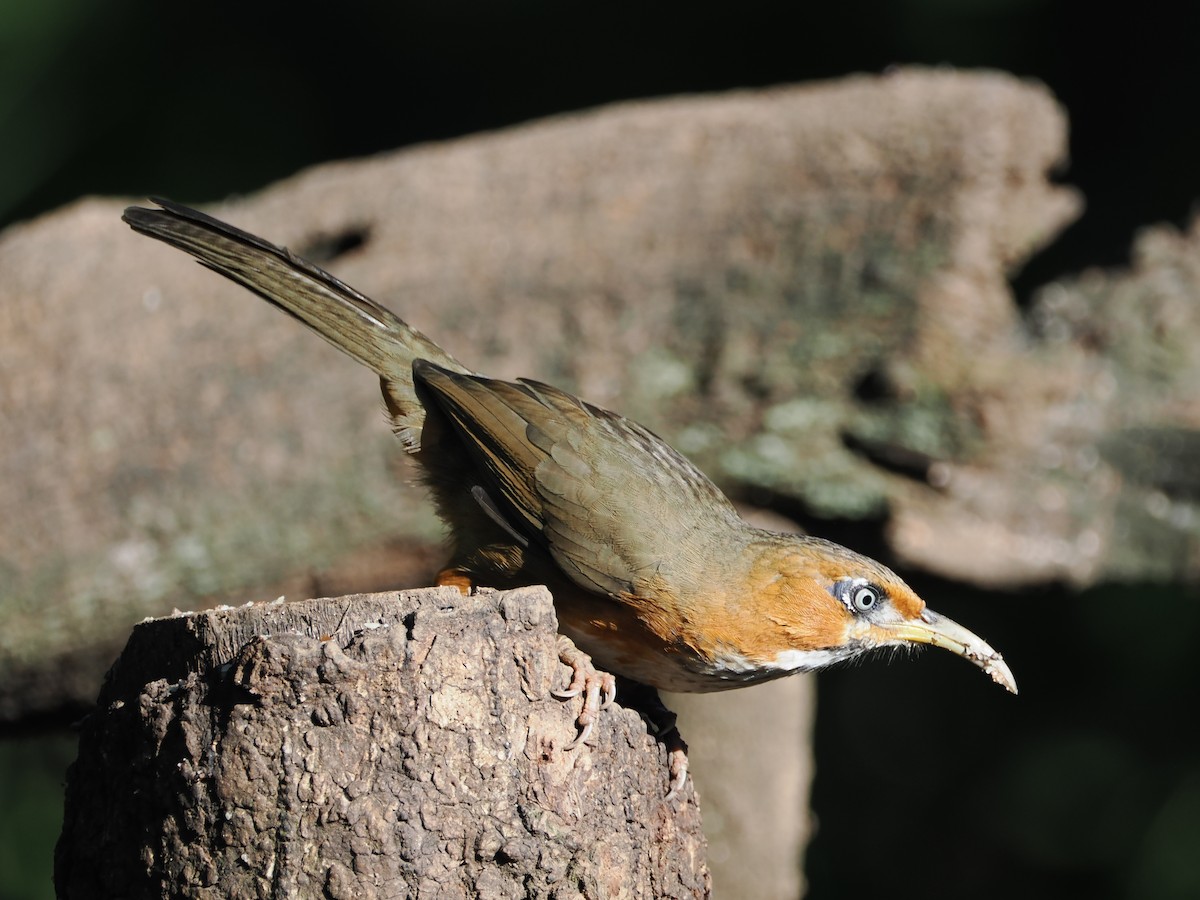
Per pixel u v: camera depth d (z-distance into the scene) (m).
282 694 5.55
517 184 12.47
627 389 10.88
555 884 5.77
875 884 16.69
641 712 6.78
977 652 8.00
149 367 12.02
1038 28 16.45
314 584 11.38
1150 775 15.29
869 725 17.41
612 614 7.73
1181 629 15.36
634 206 11.91
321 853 5.47
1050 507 10.46
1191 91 16.05
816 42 17.27
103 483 11.48
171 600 11.29
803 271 10.88
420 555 11.16
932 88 11.70
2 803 14.82
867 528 10.67
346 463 11.25
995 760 16.42
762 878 11.55
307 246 12.88
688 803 6.67
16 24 16.20
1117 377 10.47
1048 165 11.22
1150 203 15.59
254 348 11.94
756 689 11.60
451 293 11.69
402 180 12.86
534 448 7.88
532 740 5.78
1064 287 11.01
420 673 5.61
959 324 10.38
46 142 16.11
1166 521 10.47
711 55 17.59
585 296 11.32
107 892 5.79
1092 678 15.73
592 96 17.77
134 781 5.77
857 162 11.30
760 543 7.88
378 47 17.61
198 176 16.58
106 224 13.42
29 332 12.45
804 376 10.55
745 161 11.91
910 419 10.32
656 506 7.76
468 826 5.61
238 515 11.27
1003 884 16.08
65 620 11.26
